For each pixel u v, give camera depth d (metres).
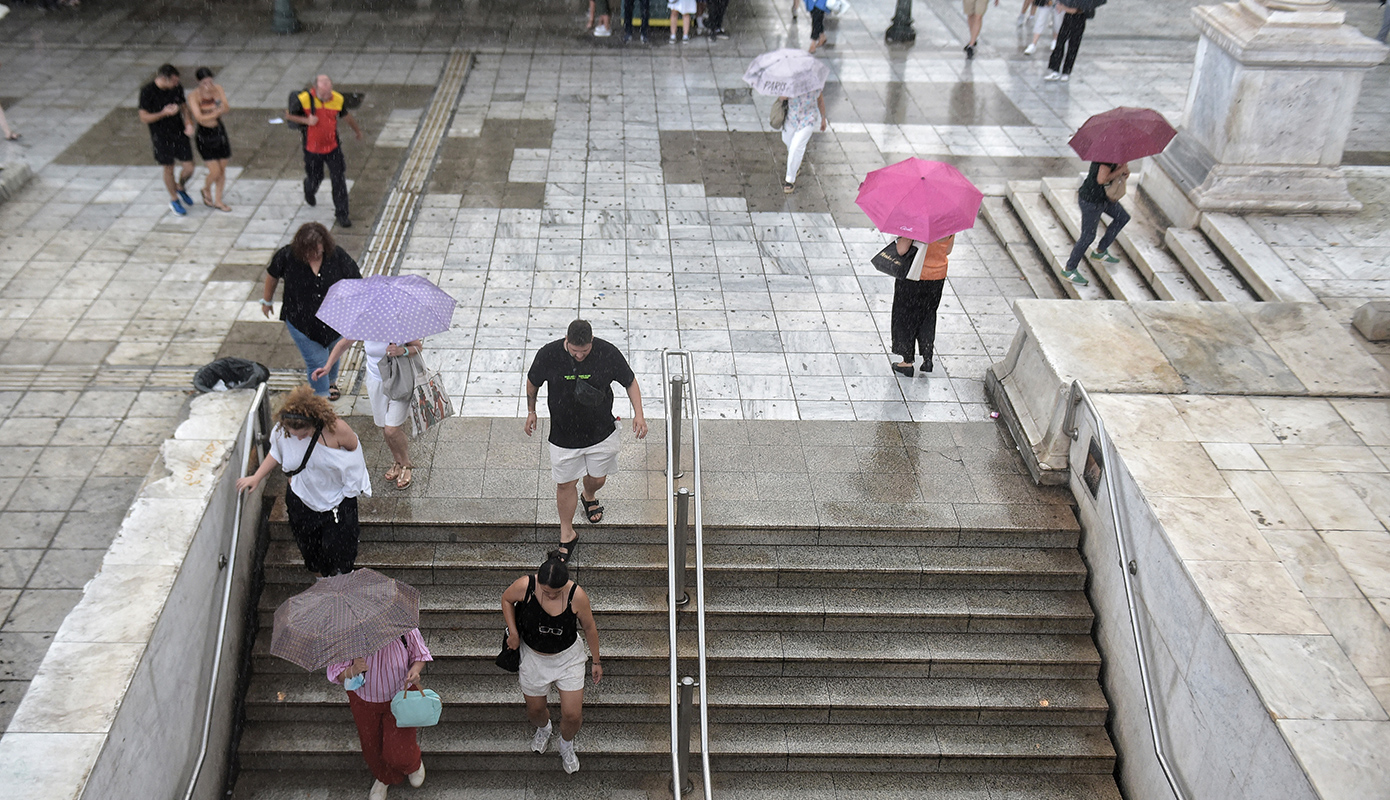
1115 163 8.61
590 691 6.61
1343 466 6.52
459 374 8.34
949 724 6.70
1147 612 6.18
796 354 8.80
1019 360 8.03
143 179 11.37
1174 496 6.21
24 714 4.86
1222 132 9.52
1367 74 15.02
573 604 5.62
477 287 9.57
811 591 6.93
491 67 15.09
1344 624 5.37
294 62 15.00
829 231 10.84
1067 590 7.06
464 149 12.40
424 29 16.66
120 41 15.51
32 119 12.70
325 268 7.05
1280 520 6.05
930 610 6.82
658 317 9.23
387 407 6.65
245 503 6.68
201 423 6.71
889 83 14.88
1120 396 7.07
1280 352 7.60
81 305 8.99
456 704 6.53
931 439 7.81
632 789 6.43
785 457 7.56
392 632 5.36
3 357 8.20
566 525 6.70
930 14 18.12
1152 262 9.42
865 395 8.30
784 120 11.30
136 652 5.19
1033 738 6.66
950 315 9.43
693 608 6.74
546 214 10.94
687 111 13.77
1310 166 9.55
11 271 9.45
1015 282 10.01
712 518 6.96
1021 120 13.69
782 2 18.56
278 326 8.86
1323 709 4.92
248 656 6.66
